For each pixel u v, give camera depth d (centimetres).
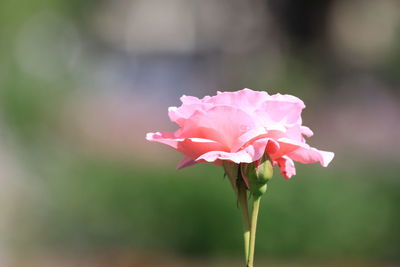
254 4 3002
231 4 3122
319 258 979
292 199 987
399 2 2994
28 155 1188
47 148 1259
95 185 1041
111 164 1184
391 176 1135
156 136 195
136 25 3869
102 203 1028
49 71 1520
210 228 999
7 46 1385
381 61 2603
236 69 2489
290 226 979
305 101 1950
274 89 1931
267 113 190
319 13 2662
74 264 930
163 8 4041
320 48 2653
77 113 1505
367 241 984
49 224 1011
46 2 1531
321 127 1925
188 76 3212
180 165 202
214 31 3494
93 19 2198
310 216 984
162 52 3925
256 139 189
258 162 192
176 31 3941
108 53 2806
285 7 2686
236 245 995
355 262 964
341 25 2823
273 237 977
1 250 948
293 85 1948
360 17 2950
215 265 952
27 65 1407
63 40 1667
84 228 1016
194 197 1013
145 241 1011
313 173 1053
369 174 1134
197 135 192
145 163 1255
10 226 986
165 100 2712
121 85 2898
